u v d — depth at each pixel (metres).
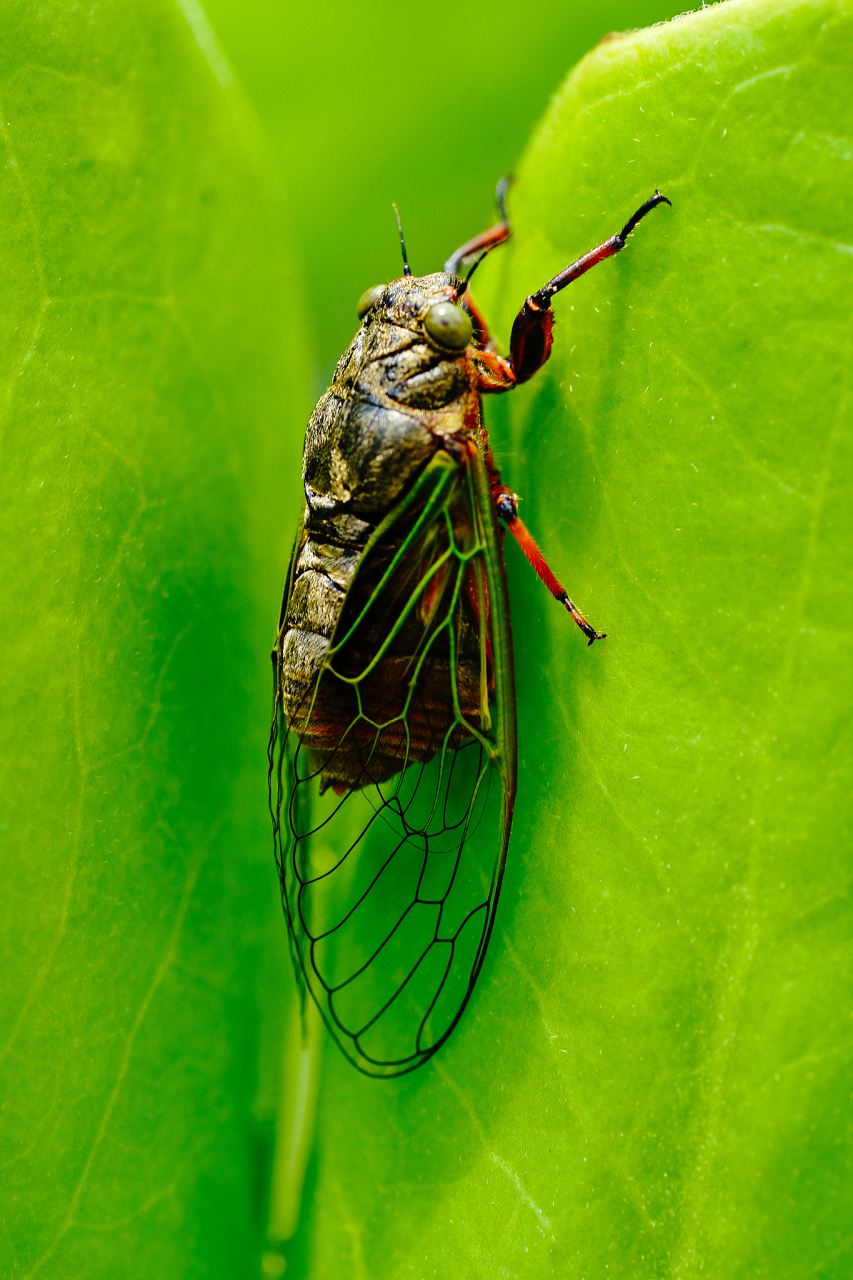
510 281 0.19
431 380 0.19
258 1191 0.19
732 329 0.18
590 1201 0.18
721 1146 0.18
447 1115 0.18
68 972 0.18
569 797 0.18
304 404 0.19
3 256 0.18
